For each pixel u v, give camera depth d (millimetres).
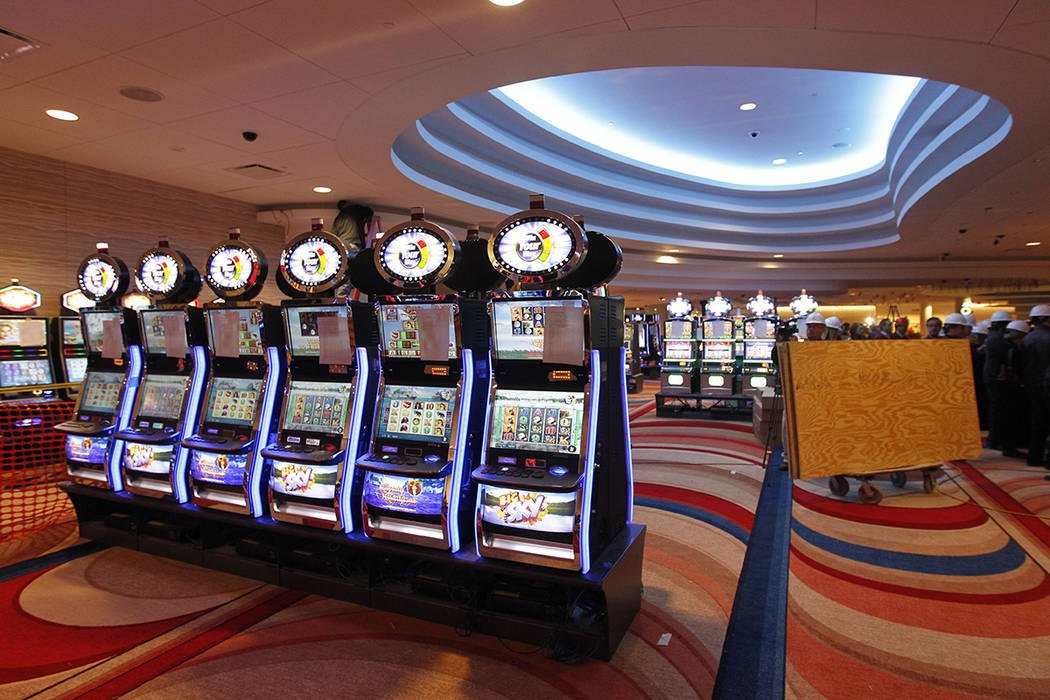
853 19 4184
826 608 3246
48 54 4309
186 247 8469
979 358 7832
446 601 3170
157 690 2607
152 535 4207
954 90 7250
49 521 4887
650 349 19438
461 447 3172
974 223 12438
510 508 2916
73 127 5895
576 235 2924
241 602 3428
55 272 7043
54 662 2824
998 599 3293
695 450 7707
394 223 11273
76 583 3688
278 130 6086
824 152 12195
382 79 4941
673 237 15789
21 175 6719
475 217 11875
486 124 9625
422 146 8781
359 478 3516
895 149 10297
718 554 4043
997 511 4742
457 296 3209
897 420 5082
